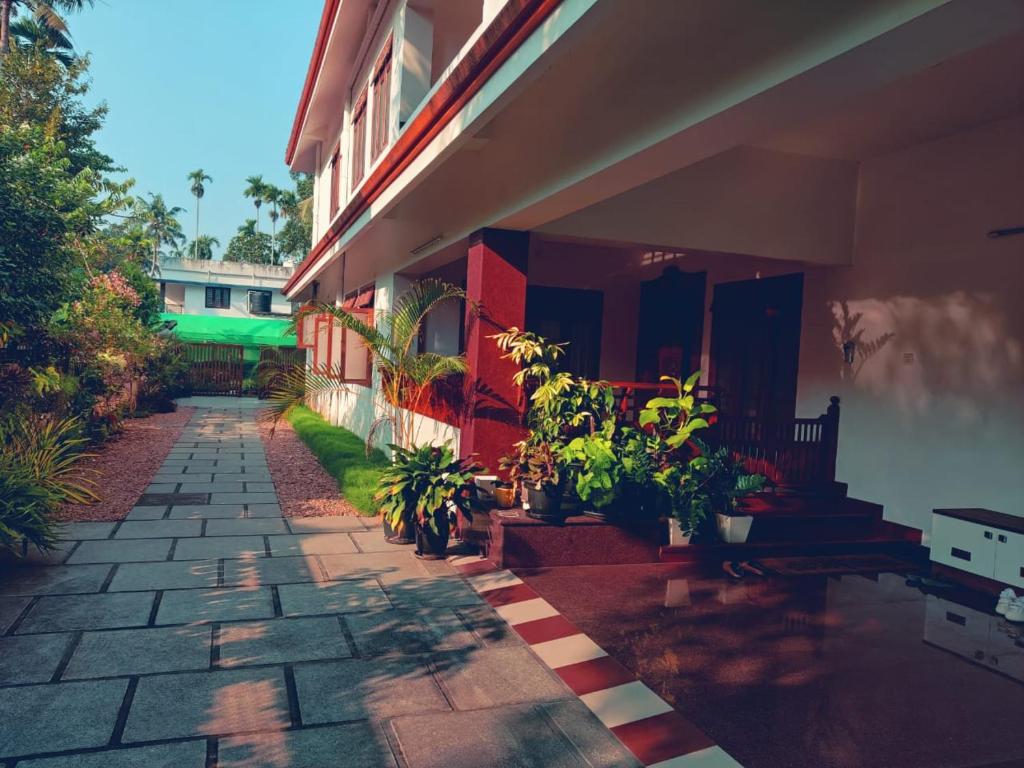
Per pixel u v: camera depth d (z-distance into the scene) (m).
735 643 4.35
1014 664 4.17
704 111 3.66
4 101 11.41
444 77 5.36
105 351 11.01
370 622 4.41
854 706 3.58
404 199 7.95
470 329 6.74
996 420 6.00
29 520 5.17
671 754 3.06
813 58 3.00
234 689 3.45
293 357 23.77
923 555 6.54
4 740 2.90
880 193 7.19
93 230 9.15
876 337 7.14
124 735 2.99
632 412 8.39
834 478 7.61
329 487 8.63
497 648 4.12
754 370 8.57
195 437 12.91
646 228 6.74
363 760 2.91
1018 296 5.85
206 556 5.59
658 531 6.11
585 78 4.79
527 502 5.98
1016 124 5.93
